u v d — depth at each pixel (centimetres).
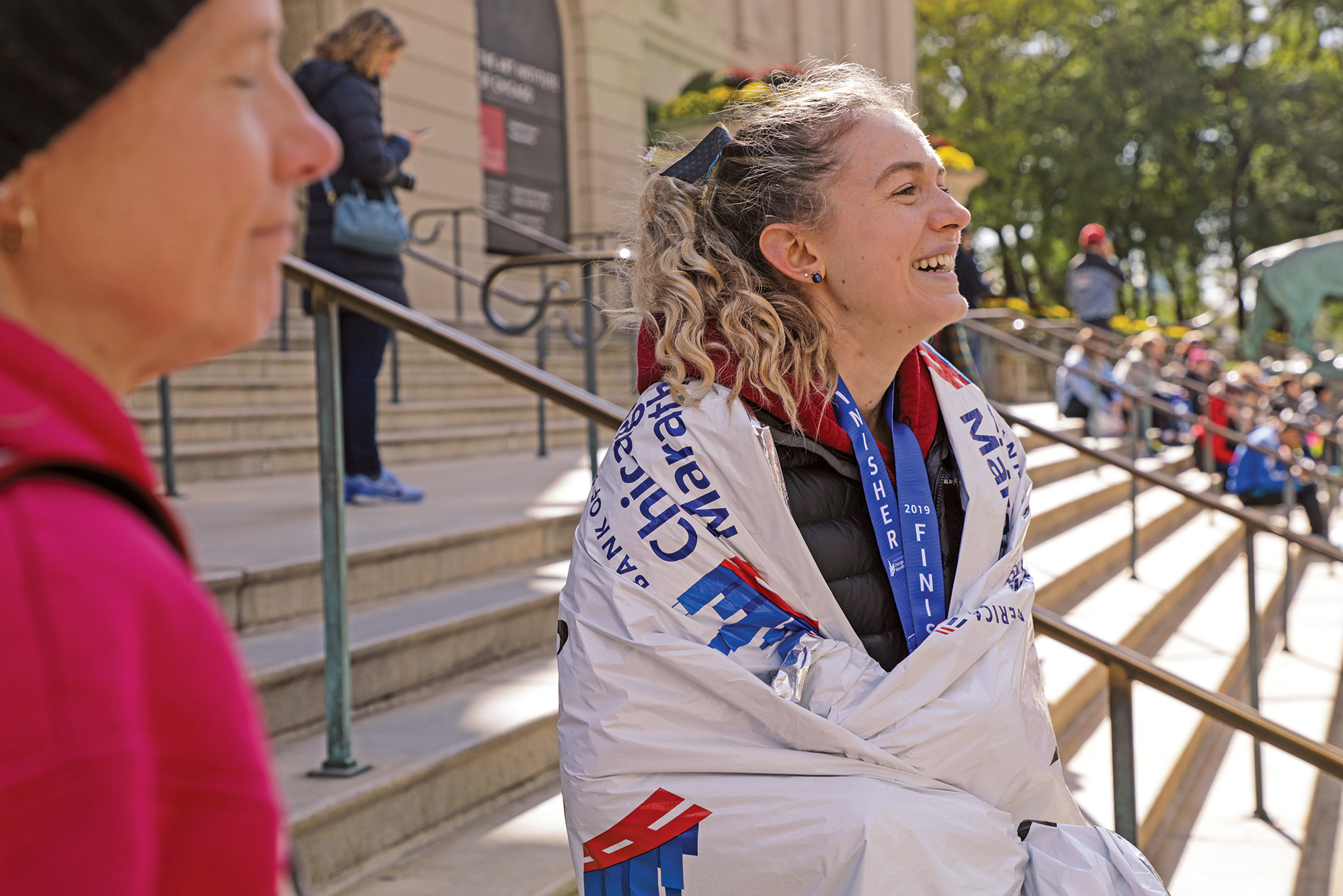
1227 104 2633
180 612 45
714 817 115
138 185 47
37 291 48
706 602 122
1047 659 418
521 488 470
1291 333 1691
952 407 142
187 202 48
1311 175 2544
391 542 324
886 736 119
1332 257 1650
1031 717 133
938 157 139
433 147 963
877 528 133
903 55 1781
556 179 1188
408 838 220
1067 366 639
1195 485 934
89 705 41
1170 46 2477
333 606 220
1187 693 190
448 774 230
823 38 1633
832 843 112
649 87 1316
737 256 138
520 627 316
